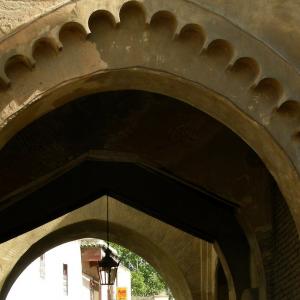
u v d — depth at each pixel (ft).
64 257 92.12
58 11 20.61
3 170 29.91
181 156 29.96
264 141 21.53
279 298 29.25
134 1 20.99
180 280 45.88
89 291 113.39
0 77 20.12
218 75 21.31
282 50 21.58
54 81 20.63
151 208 36.06
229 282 36.14
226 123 22.33
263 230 30.22
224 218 35.73
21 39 20.35
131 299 136.87
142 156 30.04
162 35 21.34
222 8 21.70
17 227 36.32
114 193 35.47
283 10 21.84
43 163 29.86
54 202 35.50
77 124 29.04
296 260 26.45
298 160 21.17
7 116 20.30
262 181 30.27
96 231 46.91
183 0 21.16
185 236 45.19
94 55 20.95
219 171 30.12
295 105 21.16
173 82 21.56
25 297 73.26
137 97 28.37
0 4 20.58
